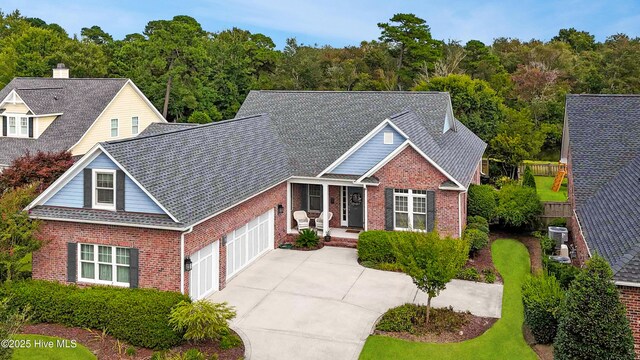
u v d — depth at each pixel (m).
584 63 73.12
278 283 22.86
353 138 31.11
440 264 18.16
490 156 48.06
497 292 22.17
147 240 19.41
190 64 62.72
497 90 64.31
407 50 73.25
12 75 59.91
